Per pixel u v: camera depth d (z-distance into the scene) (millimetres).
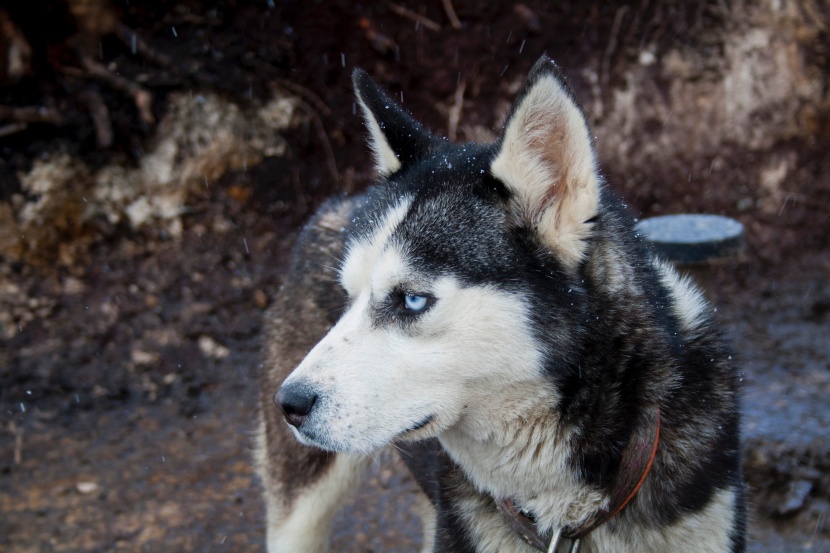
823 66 6363
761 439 3852
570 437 2082
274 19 5648
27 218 5082
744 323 5496
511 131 2020
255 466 3461
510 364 2027
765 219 6191
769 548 3443
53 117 5184
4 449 4266
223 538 3646
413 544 3596
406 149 2500
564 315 2033
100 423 4527
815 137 6348
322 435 2008
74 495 3920
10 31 5090
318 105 5695
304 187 5672
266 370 3262
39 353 4793
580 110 1950
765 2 6285
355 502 3898
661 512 2105
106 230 5230
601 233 2115
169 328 5051
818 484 3670
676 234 3699
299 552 3119
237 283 5312
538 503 2180
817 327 5445
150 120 5355
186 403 4711
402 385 2021
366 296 2127
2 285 4938
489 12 5891
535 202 2068
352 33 5742
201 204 5434
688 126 6156
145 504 3869
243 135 5551
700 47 6203
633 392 2092
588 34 6047
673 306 2285
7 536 3613
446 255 2049
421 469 2664
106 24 5305
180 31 5508
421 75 5801
